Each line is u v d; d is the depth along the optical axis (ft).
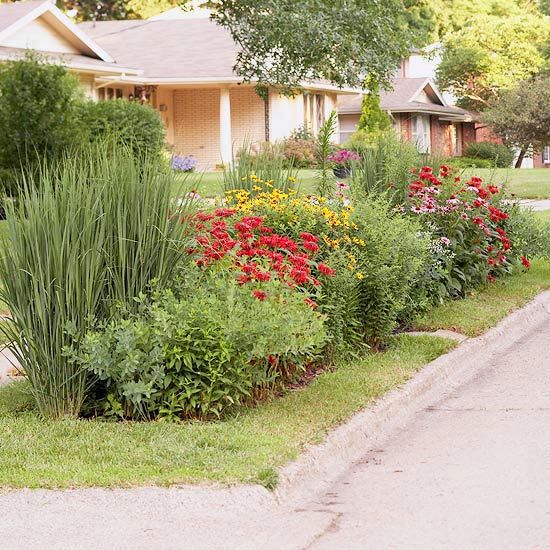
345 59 65.31
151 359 26.18
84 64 110.63
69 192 26.84
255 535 19.76
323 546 19.19
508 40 203.72
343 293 33.24
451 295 44.55
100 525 20.26
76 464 22.76
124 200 27.53
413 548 18.99
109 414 26.86
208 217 33.04
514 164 210.59
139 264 27.63
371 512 21.07
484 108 211.00
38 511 20.75
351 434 25.73
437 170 49.75
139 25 155.22
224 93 136.36
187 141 144.36
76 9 226.38
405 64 207.41
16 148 70.64
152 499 20.94
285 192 43.11
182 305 26.86
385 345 36.01
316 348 31.55
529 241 52.11
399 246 36.37
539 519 20.25
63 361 26.86
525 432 26.68
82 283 26.73
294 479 22.40
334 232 36.06
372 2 64.85
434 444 26.08
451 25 236.43
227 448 23.79
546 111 181.37
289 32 63.52
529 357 36.50
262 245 33.47
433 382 31.99
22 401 28.76
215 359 26.45
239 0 64.80
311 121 153.89
